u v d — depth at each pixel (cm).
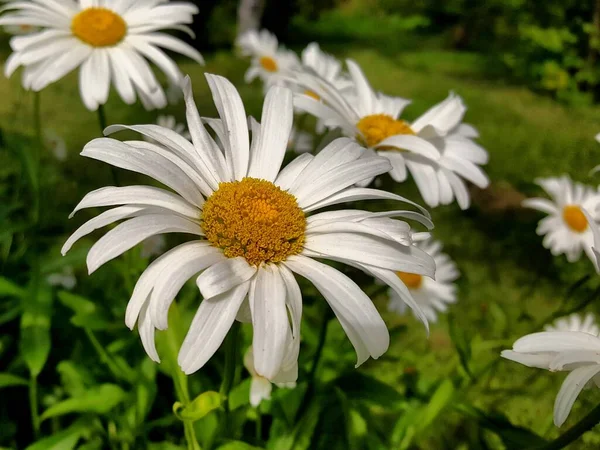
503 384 29
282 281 13
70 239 12
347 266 21
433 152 20
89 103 23
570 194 32
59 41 24
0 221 24
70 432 21
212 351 12
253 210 13
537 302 39
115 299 25
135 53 24
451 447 26
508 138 61
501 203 51
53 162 42
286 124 16
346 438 22
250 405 20
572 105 75
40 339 21
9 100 55
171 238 28
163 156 14
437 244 31
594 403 24
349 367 22
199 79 72
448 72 94
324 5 133
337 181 15
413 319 36
